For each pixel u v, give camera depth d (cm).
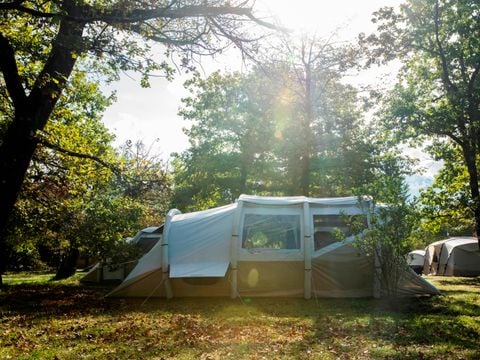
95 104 1819
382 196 1075
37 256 3834
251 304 1123
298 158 2575
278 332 765
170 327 819
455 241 2753
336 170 2533
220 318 913
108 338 730
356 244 1111
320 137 2555
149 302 1194
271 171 2712
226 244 1266
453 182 2294
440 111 1928
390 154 2573
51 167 1498
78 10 693
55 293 1504
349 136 2580
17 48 866
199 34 690
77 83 1494
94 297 1359
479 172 2212
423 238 1114
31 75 943
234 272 1209
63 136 1606
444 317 885
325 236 1245
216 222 1320
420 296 1212
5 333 778
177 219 1387
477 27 1783
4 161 809
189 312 1004
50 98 852
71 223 1670
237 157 2725
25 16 806
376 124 2611
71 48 682
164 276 1241
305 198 1313
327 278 1220
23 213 1576
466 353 602
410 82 2142
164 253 1258
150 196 2052
